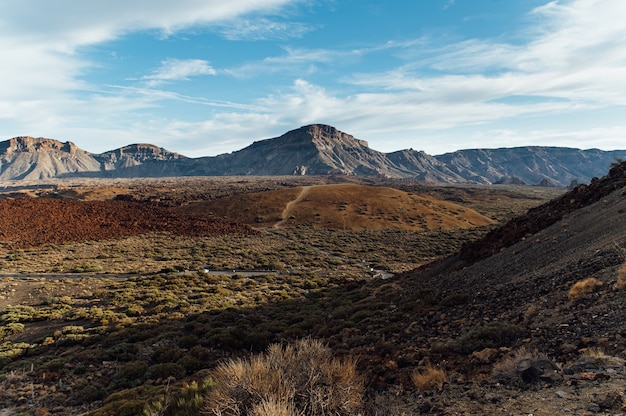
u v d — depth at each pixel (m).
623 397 4.01
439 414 4.97
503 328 8.52
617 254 11.55
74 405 10.96
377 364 8.45
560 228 19.67
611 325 6.95
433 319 12.52
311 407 4.61
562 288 10.99
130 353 15.33
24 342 18.53
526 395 4.95
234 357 14.35
